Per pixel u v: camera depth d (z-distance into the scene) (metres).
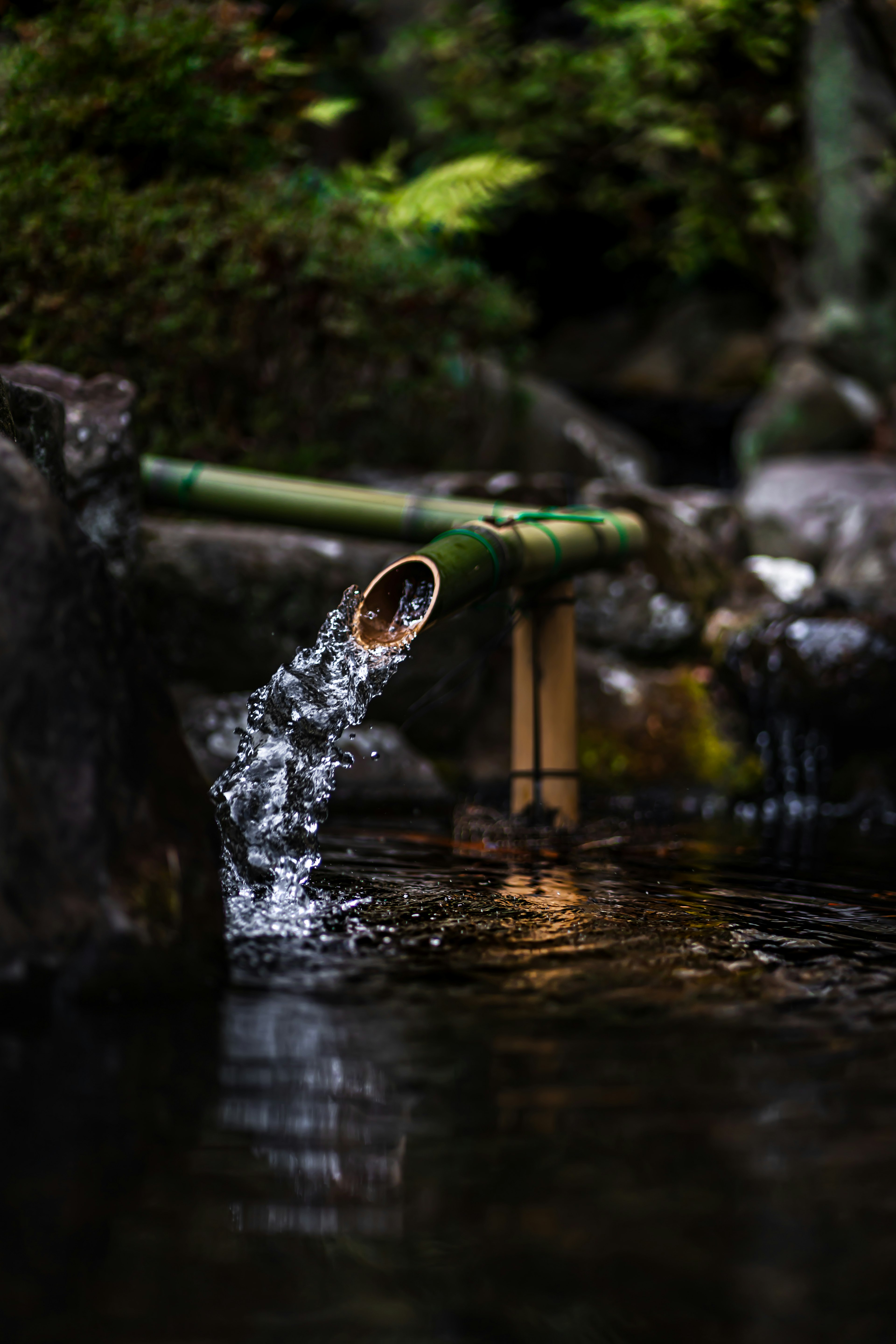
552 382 10.88
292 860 2.75
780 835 4.35
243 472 4.86
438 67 10.97
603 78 10.53
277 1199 1.15
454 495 6.70
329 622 2.80
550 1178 1.21
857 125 9.80
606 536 4.05
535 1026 1.68
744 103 10.41
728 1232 1.11
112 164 6.08
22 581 1.81
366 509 4.41
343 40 10.80
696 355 11.26
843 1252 1.08
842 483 8.33
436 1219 1.12
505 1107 1.38
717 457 10.16
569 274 12.31
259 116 7.15
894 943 2.31
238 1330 0.95
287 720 2.80
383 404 7.59
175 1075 1.45
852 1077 1.50
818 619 6.13
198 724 5.06
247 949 2.05
